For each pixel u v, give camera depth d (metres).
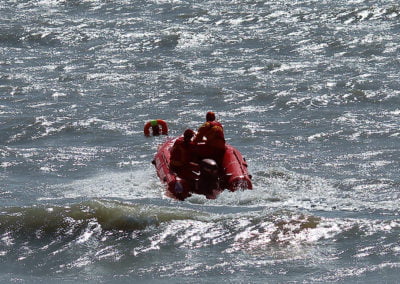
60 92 68.62
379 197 38.69
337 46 85.81
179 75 74.25
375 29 94.69
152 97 66.44
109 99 66.00
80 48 89.12
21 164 47.12
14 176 44.50
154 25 100.50
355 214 35.19
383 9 103.75
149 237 31.83
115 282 27.30
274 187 40.72
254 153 49.09
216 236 31.67
